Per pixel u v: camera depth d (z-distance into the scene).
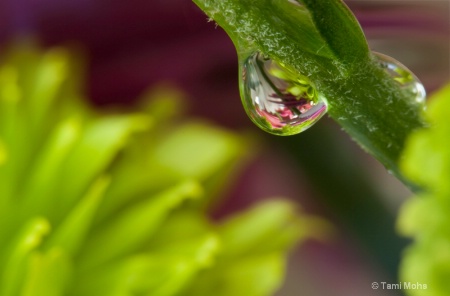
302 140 0.15
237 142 0.12
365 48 0.07
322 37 0.07
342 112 0.07
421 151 0.07
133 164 0.12
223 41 0.17
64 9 0.17
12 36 0.17
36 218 0.11
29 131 0.12
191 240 0.11
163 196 0.11
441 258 0.07
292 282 0.15
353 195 0.15
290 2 0.07
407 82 0.07
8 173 0.11
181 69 0.17
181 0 0.17
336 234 0.14
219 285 0.11
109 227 0.11
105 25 0.17
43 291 0.10
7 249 0.10
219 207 0.16
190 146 0.12
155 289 0.10
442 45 0.13
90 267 0.11
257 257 0.11
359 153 0.15
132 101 0.17
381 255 0.14
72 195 0.11
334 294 0.15
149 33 0.17
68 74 0.13
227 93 0.17
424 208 0.07
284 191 0.15
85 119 0.12
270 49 0.07
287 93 0.08
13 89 0.12
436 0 0.13
